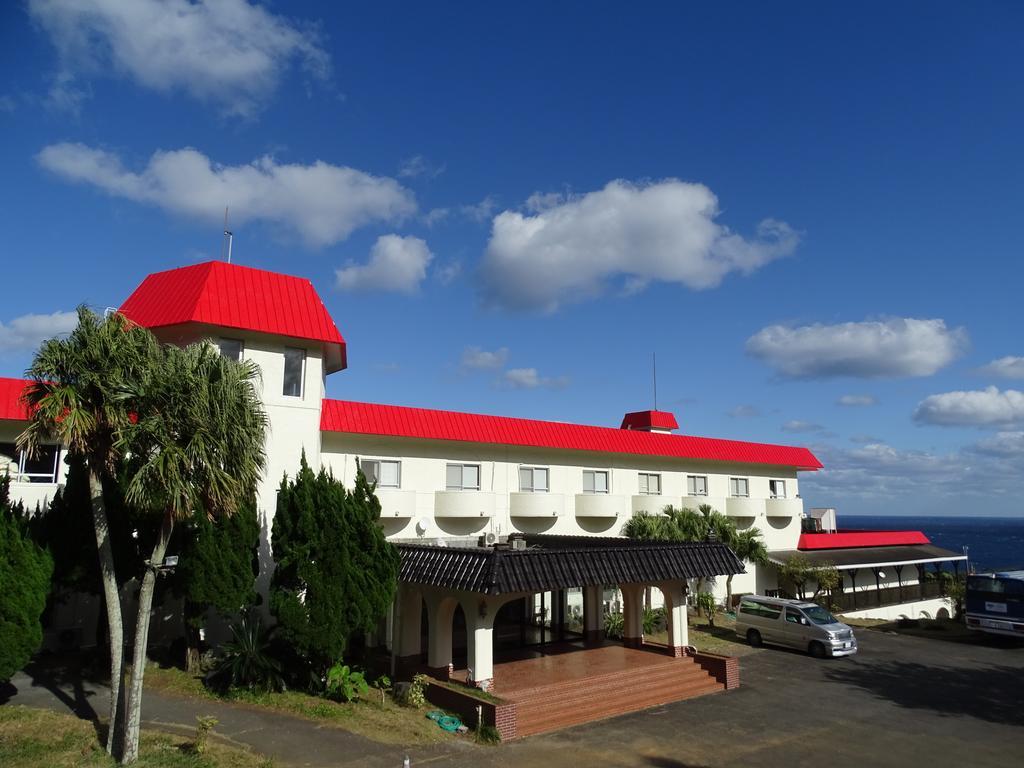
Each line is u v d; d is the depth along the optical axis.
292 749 12.48
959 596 32.19
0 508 13.54
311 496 16.08
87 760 11.29
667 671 18.06
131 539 16.11
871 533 40.31
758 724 15.02
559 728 14.67
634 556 18.05
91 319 12.02
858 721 15.26
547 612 22.70
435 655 16.70
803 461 37.44
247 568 16.17
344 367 23.66
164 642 18.30
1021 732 14.52
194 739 12.44
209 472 11.82
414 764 12.30
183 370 12.07
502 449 26.39
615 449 29.05
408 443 24.17
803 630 22.44
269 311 19.70
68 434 11.10
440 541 23.41
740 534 30.11
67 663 16.83
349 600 15.45
